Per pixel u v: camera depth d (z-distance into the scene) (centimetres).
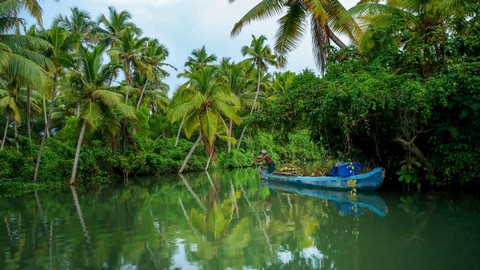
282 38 1600
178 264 643
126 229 930
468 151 1093
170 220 1026
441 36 1180
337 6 1520
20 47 1728
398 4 1530
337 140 1512
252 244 752
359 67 1359
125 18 3403
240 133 4012
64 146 2433
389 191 1305
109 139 2645
